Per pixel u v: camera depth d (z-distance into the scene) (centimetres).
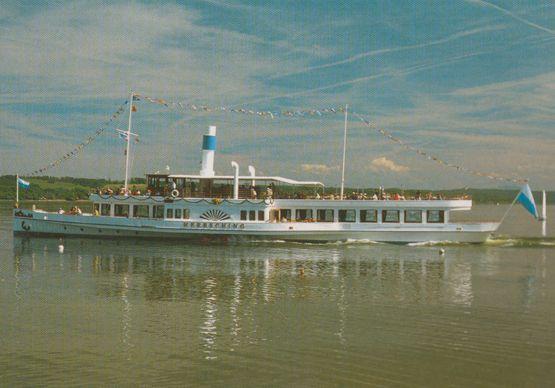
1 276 5319
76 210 8531
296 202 7900
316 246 7562
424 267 5988
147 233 8012
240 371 2886
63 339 3366
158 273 5506
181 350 3183
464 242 7900
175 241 7950
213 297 4472
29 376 2817
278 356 3097
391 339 3391
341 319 3825
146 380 2773
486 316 3925
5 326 3622
